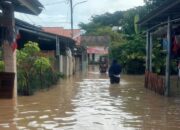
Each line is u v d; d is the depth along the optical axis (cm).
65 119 1135
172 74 3369
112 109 1343
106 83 2569
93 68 5650
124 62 3906
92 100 1598
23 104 1447
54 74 2428
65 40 2975
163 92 1794
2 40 1612
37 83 1975
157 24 2061
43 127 1014
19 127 1014
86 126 1029
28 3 1429
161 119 1144
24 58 1797
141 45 3841
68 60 3316
